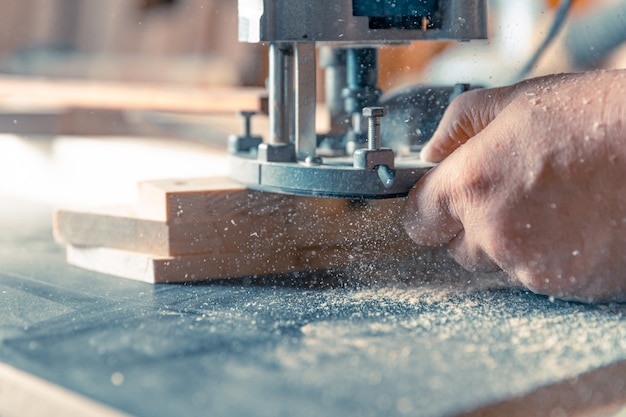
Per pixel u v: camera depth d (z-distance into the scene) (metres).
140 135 2.40
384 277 1.06
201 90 2.03
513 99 0.97
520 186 0.90
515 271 0.93
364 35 1.02
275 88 1.07
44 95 2.14
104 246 1.13
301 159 1.08
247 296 0.97
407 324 0.83
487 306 0.91
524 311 0.89
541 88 0.95
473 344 0.76
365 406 0.60
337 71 1.27
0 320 0.86
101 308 0.92
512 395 0.63
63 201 1.85
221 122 2.39
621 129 0.87
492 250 0.93
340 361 0.71
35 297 0.97
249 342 0.77
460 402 0.61
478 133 0.97
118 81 2.20
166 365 0.70
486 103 1.00
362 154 0.98
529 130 0.91
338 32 1.01
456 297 0.95
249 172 1.07
